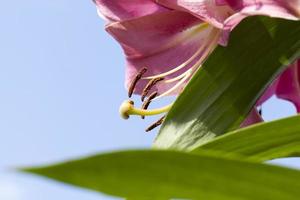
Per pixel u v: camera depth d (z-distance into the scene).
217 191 0.37
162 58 0.67
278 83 0.65
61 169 0.30
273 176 0.37
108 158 0.32
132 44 0.66
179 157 0.34
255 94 0.55
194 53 0.66
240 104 0.55
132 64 0.67
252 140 0.49
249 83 0.55
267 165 0.37
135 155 0.33
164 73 0.65
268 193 0.38
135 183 0.34
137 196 0.35
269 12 0.53
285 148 0.50
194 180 0.36
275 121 0.48
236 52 0.56
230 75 0.56
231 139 0.49
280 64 0.56
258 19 0.56
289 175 0.37
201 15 0.58
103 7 0.65
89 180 0.32
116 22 0.65
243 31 0.56
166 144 0.54
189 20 0.65
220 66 0.56
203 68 0.55
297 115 0.48
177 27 0.65
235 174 0.36
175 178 0.35
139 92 0.67
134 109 0.62
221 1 0.57
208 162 0.35
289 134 0.49
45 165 0.29
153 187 0.35
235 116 0.55
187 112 0.55
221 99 0.55
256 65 0.56
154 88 0.65
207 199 0.37
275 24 0.56
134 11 0.65
